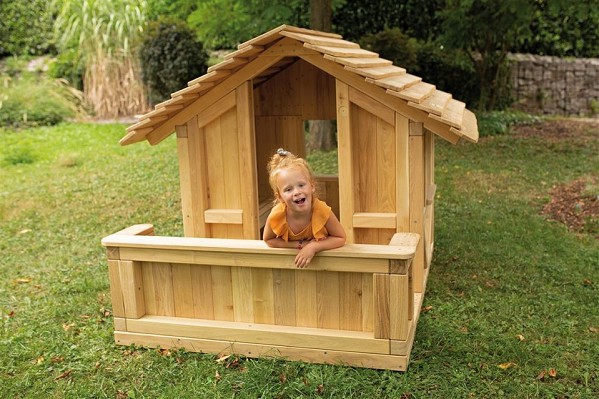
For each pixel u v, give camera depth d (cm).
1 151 1043
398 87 391
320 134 990
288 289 378
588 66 1413
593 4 912
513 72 1413
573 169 879
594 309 440
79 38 1404
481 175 864
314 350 371
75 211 756
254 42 407
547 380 348
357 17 1404
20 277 552
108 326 439
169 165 944
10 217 743
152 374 370
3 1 1594
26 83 1387
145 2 1385
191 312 402
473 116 505
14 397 352
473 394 335
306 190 342
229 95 441
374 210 437
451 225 654
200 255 384
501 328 412
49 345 409
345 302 368
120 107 1362
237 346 386
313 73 538
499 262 542
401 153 419
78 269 570
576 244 585
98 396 349
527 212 696
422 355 378
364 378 352
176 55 1246
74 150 1064
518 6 1033
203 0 993
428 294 476
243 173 451
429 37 1400
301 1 996
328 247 354
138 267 402
